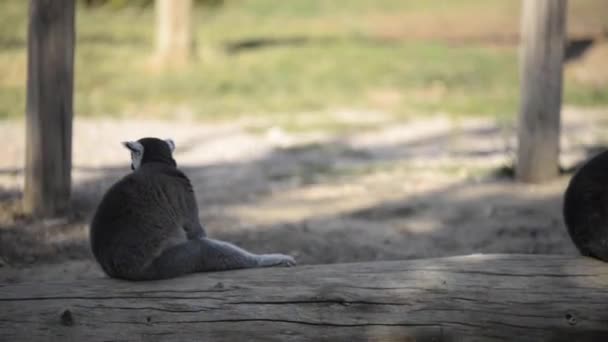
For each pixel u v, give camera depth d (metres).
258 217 24.59
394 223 23.98
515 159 29.91
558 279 12.96
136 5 81.62
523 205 25.42
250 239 22.17
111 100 45.00
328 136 38.16
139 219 13.31
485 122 41.44
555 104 27.59
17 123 37.88
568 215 14.25
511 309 12.58
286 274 13.27
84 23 71.88
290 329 12.53
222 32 71.62
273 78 51.62
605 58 56.31
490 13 86.06
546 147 27.89
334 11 88.75
